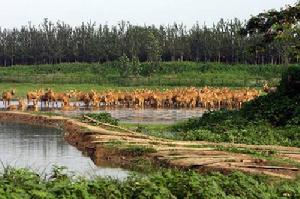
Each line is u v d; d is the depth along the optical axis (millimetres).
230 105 123062
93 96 119938
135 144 50031
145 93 125125
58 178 26266
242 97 121000
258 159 40219
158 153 45219
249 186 27109
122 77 190125
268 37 64812
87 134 59219
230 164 38562
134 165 44031
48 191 22453
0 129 74812
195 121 68812
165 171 28188
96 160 47656
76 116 86438
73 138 61062
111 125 68438
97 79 185125
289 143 51969
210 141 53938
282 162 39156
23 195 21312
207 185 25625
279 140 53750
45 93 117688
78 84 175000
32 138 63938
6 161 46250
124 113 104250
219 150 46125
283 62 195375
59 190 22578
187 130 65688
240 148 46812
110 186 24547
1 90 155625
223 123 62062
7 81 179625
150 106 125062
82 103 131125
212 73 199250
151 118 91938
